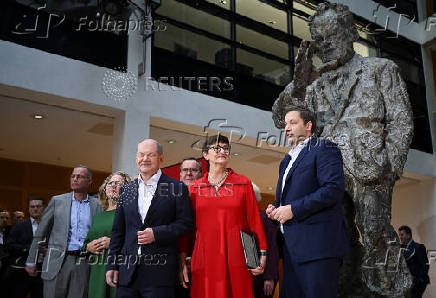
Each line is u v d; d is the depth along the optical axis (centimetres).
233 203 270
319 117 339
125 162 648
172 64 779
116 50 684
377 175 296
